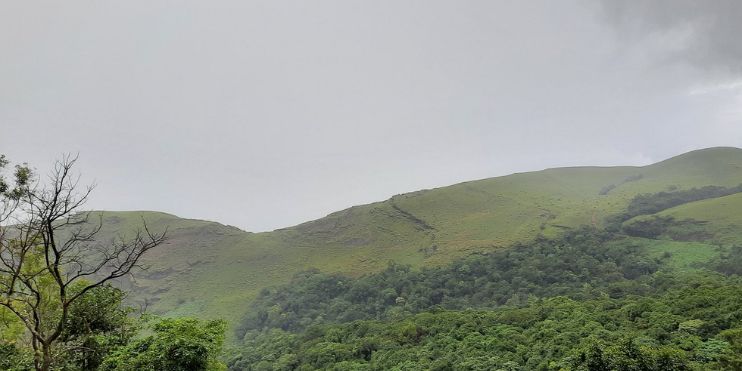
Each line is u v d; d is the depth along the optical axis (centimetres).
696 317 4781
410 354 6131
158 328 2372
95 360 2306
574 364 3734
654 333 4562
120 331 2484
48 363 1770
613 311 6178
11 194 1739
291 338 9550
